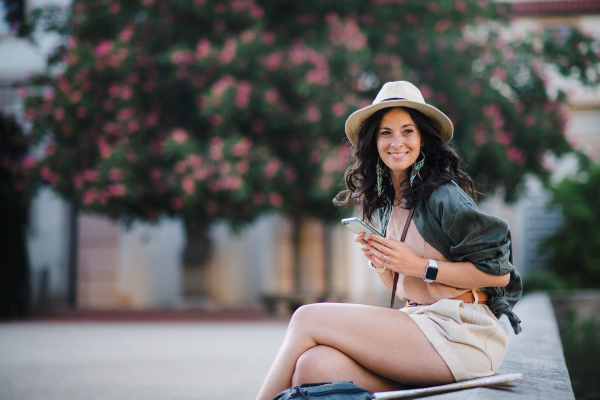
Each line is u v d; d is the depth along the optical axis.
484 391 2.94
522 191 18.28
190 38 16.73
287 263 24.23
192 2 16.06
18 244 18.58
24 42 22.66
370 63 15.89
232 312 19.44
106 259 23.14
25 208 18.91
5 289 18.42
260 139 15.98
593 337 10.29
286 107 15.53
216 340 11.39
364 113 3.50
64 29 18.62
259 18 16.09
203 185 15.07
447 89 16.48
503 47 18.05
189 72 16.30
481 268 3.19
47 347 10.42
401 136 3.42
